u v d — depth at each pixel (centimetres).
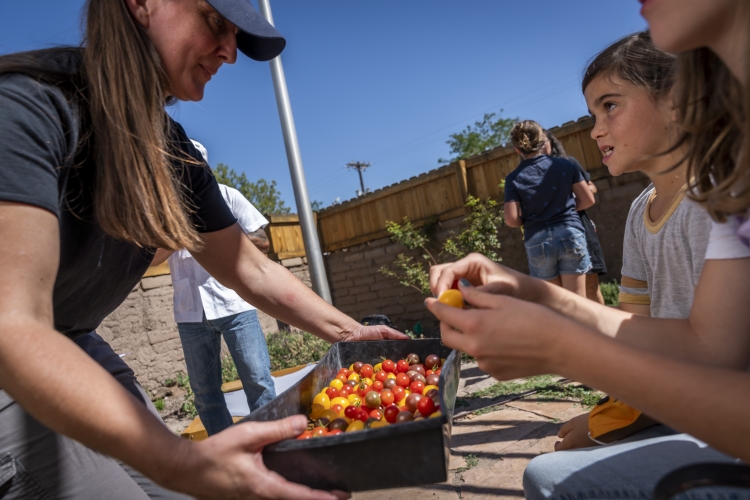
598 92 172
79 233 143
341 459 114
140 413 107
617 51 167
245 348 340
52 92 125
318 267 630
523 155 478
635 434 144
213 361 353
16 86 119
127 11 140
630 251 192
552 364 98
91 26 138
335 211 930
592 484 112
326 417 168
